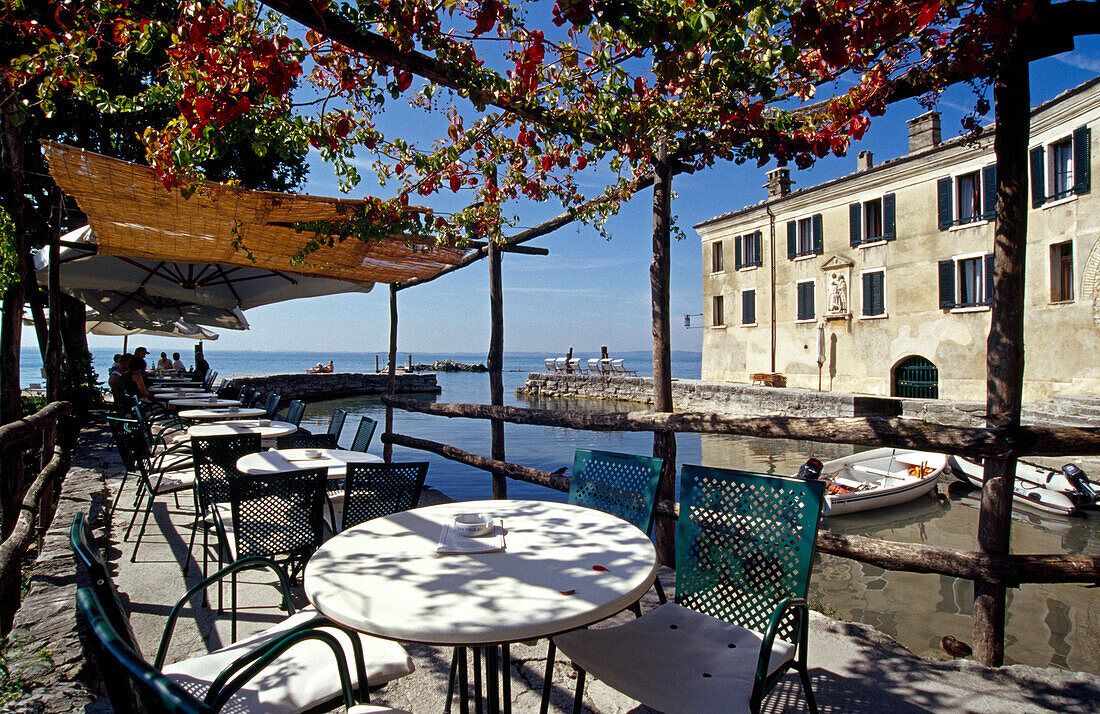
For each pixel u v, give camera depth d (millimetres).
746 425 3482
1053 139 15695
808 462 10516
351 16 2354
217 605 3373
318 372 37656
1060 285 15828
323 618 1582
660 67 2445
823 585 6723
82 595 1127
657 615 2156
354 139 3572
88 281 6840
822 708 2275
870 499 9906
